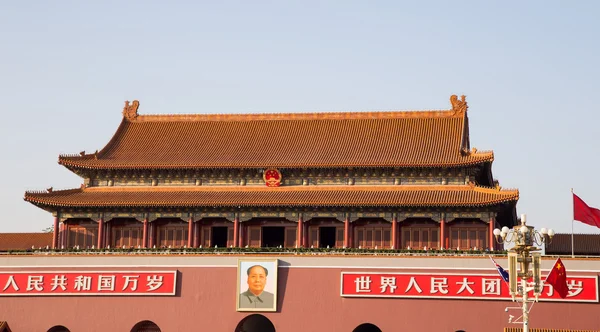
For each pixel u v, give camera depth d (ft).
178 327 371.76
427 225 395.55
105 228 412.77
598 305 350.02
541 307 353.10
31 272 383.86
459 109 430.20
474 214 386.32
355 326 362.33
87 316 377.50
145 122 451.12
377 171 403.34
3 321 378.94
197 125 445.78
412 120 430.61
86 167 413.80
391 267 364.79
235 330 368.89
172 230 410.93
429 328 357.82
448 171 398.62
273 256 371.56
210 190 412.57
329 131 431.02
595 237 398.42
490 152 392.68
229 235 407.44
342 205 388.57
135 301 376.27
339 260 368.48
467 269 359.66
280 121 441.27
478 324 355.15
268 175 407.44
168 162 413.18
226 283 372.79
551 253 394.73
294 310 367.04
